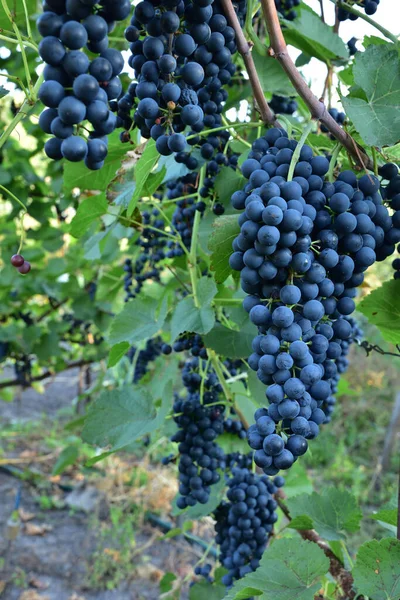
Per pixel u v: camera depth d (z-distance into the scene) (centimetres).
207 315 76
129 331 84
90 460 77
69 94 47
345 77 86
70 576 207
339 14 78
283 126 65
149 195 83
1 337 192
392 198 60
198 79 56
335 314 56
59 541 226
